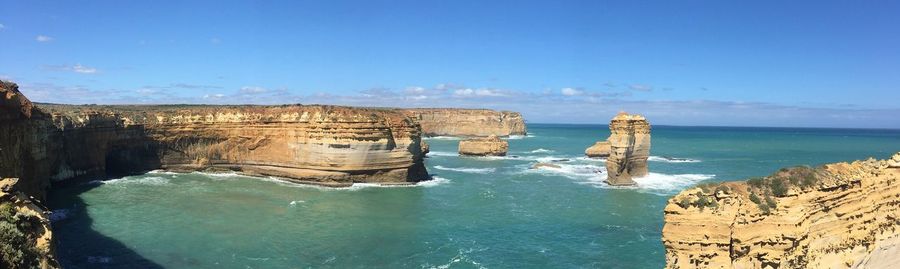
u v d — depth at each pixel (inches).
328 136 2507.4
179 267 1242.0
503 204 2058.3
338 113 2544.3
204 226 1625.2
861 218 762.8
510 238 1534.2
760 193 722.8
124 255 1321.4
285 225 1664.6
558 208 1972.2
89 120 2503.7
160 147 2834.6
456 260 1331.2
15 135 1508.4
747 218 693.3
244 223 1679.4
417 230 1624.0
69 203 1934.1
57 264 787.4
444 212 1898.4
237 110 2824.8
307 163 2561.5
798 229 704.4
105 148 2618.1
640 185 2522.1
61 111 2527.1
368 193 2299.5
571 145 6067.9
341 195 2236.7
